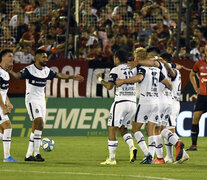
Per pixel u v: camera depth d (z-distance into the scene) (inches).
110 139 1224.2
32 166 1154.0
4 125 1238.3
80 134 2177.7
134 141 2010.3
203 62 1720.0
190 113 2230.6
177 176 983.6
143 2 2496.3
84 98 2175.2
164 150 1667.1
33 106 1295.5
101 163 1232.8
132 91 1216.8
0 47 2263.8
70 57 2245.3
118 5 2436.0
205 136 2237.9
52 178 938.1
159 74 1221.7
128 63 1192.2
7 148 1245.7
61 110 2161.7
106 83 1200.8
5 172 1026.1
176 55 2214.6
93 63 2170.3
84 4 2356.1
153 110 1206.3
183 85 2213.3
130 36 2397.9
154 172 1043.9
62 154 1515.7
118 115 1204.5
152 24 2426.2
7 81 1237.1
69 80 2153.1
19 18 2301.9
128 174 1002.7
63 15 2338.8
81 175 983.0
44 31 2310.5
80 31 2338.8
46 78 1321.4
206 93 1692.9
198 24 2465.6
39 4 2359.7
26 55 2246.6
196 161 1333.7
